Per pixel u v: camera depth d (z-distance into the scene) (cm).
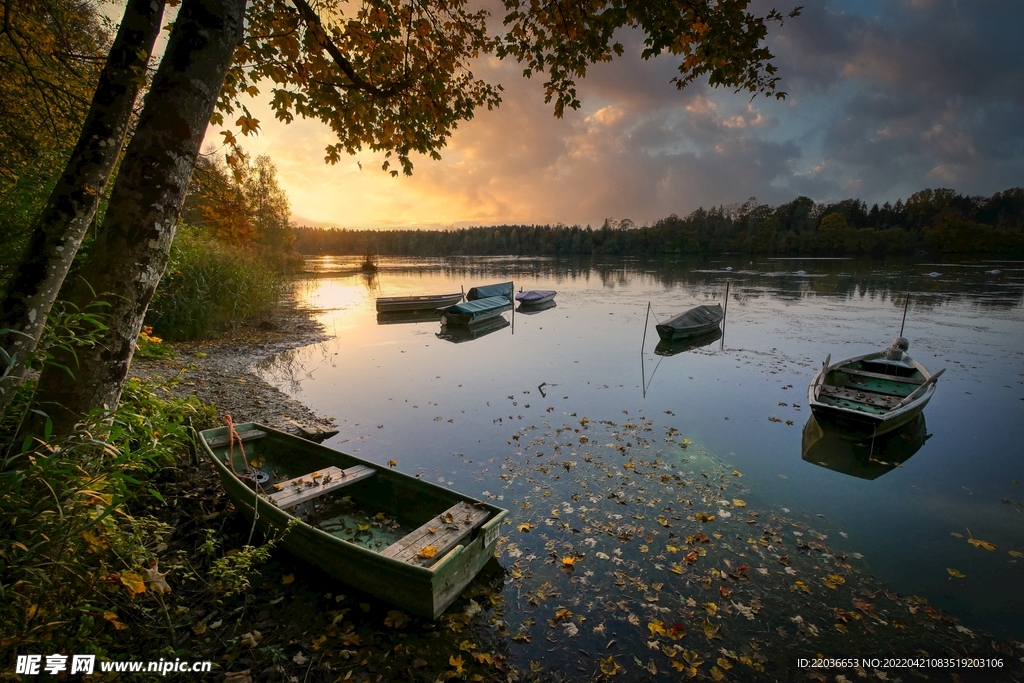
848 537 567
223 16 350
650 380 1268
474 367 1408
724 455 799
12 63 508
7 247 517
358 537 507
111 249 332
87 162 333
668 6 428
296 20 459
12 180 546
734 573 495
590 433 897
